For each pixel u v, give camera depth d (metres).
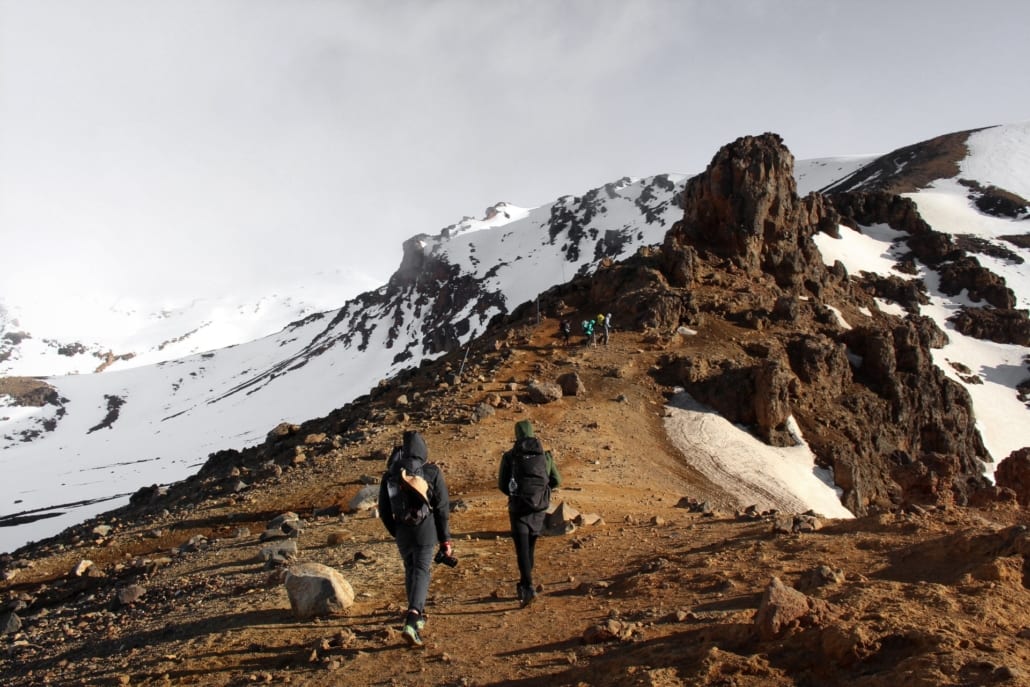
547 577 10.78
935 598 6.63
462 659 7.42
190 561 16.23
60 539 31.45
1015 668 4.80
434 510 8.55
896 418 48.56
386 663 7.59
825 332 50.91
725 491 30.58
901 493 40.34
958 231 125.44
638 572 10.12
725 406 39.62
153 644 9.67
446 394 38.19
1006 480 21.17
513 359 43.38
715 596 8.29
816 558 9.18
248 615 9.93
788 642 6.13
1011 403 73.00
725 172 57.28
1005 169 157.25
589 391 39.09
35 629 13.06
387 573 11.48
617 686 5.98
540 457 9.62
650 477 29.41
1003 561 7.20
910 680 5.00
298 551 14.55
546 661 7.02
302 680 7.40
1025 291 100.62
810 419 41.84
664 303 47.47
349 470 26.17
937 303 91.19
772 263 58.62
